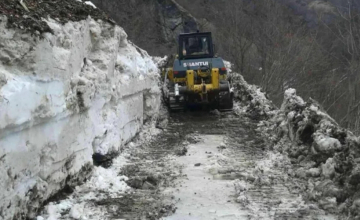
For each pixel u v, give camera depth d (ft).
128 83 28.91
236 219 17.10
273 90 77.61
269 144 29.99
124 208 18.29
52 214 16.96
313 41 80.43
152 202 19.04
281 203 18.74
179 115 43.39
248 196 19.71
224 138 32.50
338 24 68.59
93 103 22.85
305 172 22.04
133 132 31.24
